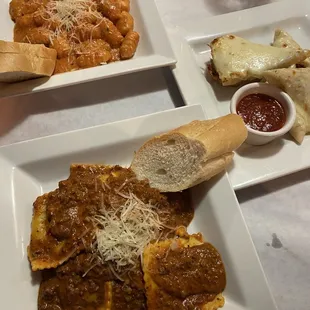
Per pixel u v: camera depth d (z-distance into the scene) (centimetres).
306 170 36
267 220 34
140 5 40
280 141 35
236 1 45
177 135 30
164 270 27
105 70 36
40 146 32
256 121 34
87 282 28
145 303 28
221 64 37
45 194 31
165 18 43
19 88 34
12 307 27
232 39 38
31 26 39
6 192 31
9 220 30
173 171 31
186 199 32
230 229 30
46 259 28
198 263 28
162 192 31
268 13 42
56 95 38
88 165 33
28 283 29
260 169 34
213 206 31
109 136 33
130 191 30
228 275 29
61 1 40
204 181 32
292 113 34
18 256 29
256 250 31
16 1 40
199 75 38
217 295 28
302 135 35
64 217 29
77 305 28
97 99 39
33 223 30
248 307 28
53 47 37
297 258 32
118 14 39
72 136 32
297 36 43
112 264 27
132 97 39
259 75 36
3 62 32
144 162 32
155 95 39
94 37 39
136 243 28
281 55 37
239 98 35
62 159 32
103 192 30
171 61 37
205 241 31
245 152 34
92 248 28
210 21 41
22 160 32
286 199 35
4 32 39
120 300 28
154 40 38
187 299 27
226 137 30
